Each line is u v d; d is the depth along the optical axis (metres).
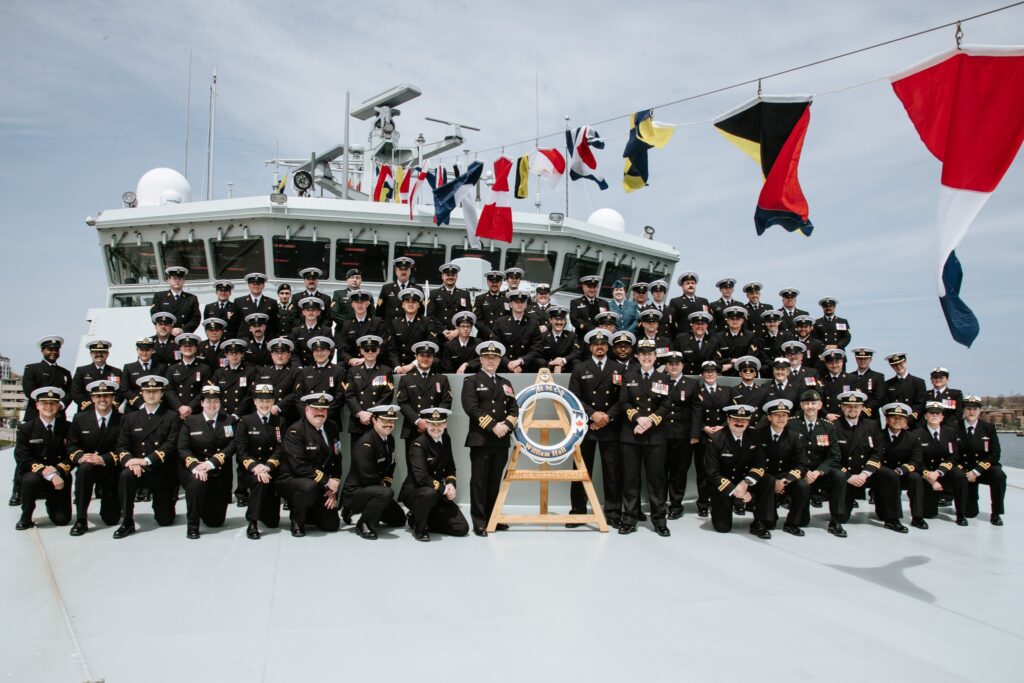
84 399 8.08
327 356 7.82
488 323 8.99
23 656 3.61
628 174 7.69
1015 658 3.75
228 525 6.91
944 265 4.93
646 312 8.24
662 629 4.07
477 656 3.63
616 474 7.12
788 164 6.22
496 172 9.86
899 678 3.47
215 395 6.77
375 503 6.34
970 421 7.98
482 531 6.55
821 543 6.55
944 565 5.77
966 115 4.88
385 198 14.31
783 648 3.83
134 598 4.54
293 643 3.79
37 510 7.63
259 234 10.94
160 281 11.48
